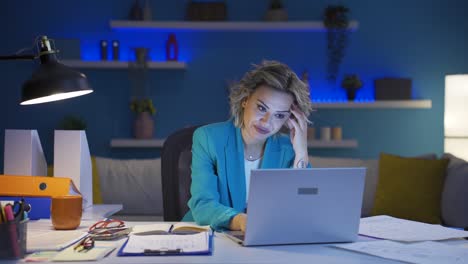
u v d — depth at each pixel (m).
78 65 5.01
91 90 1.68
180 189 2.01
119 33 5.21
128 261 1.17
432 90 5.26
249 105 1.81
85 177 1.96
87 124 5.22
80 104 5.21
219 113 5.26
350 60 5.26
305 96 1.81
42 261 1.18
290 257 1.23
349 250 1.31
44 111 5.20
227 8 5.24
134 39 5.22
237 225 1.52
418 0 5.25
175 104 5.26
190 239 1.35
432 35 5.25
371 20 5.24
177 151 2.05
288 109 1.79
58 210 1.52
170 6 5.22
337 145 5.04
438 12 5.24
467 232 1.52
